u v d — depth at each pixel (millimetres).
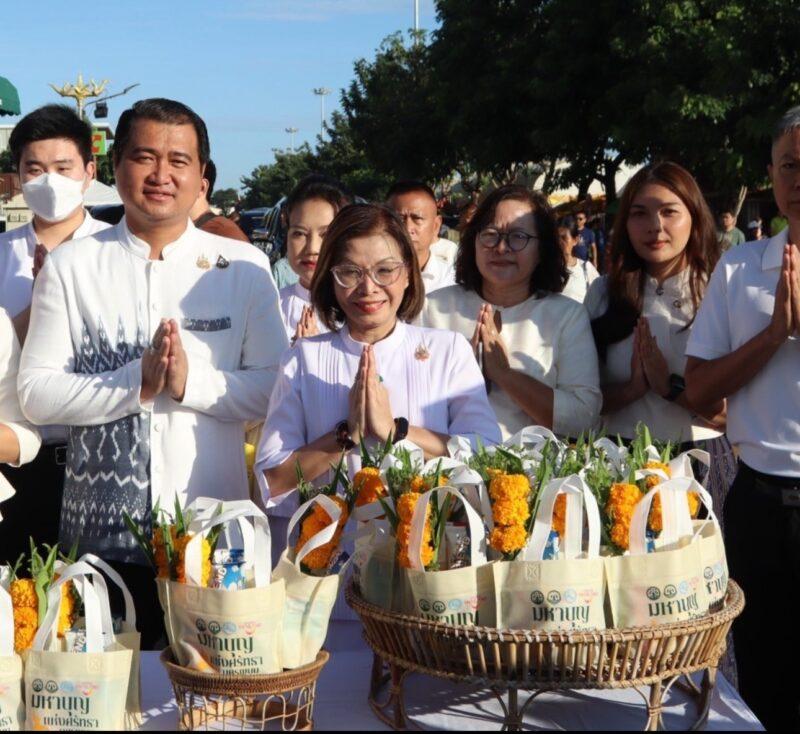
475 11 22922
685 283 3424
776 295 2777
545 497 1955
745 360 2865
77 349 2822
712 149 17797
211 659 1911
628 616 1951
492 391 3424
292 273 5930
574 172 22312
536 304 3436
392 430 2455
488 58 22922
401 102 28500
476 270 3520
